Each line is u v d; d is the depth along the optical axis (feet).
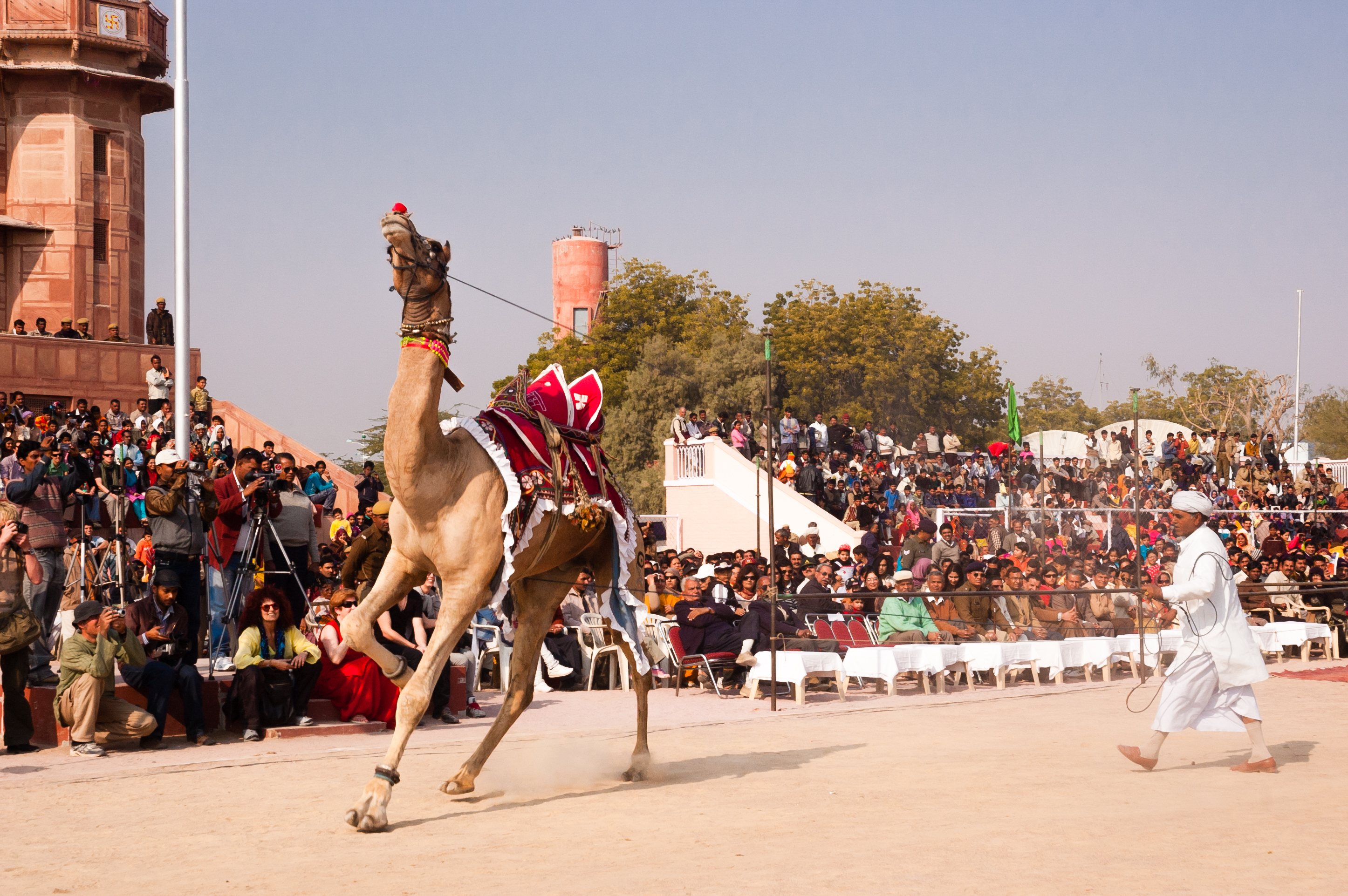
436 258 25.11
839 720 38.65
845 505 99.91
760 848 20.26
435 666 24.12
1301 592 59.82
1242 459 123.34
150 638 36.70
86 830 23.06
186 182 62.18
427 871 19.22
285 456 75.46
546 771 29.30
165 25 135.03
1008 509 82.99
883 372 196.24
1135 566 55.16
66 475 44.24
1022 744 33.30
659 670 49.52
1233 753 31.71
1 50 124.88
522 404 27.55
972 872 18.10
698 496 106.01
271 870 19.54
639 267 210.38
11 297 125.90
